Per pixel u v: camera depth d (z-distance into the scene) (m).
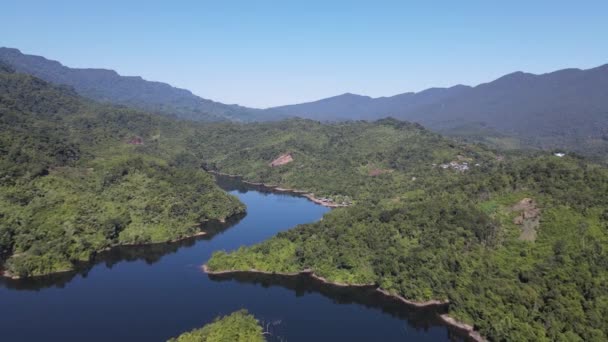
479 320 120.88
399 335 121.25
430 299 138.25
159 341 113.62
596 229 134.88
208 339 104.69
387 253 155.00
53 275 157.25
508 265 135.38
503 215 154.75
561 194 153.88
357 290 149.38
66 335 116.00
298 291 148.38
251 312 131.75
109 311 130.00
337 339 117.94
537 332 108.69
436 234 154.62
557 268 125.56
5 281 150.88
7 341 112.81
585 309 111.88
